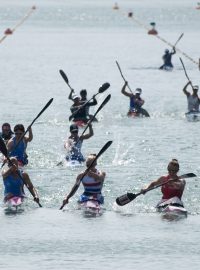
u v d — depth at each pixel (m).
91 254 55.22
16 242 57.72
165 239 58.75
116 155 88.56
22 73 174.50
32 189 68.06
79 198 68.12
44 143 94.94
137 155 88.88
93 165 67.88
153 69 187.50
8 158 68.25
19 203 67.56
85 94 110.31
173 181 66.94
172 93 145.75
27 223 62.59
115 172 80.00
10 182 68.12
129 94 118.88
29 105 127.19
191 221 63.69
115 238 58.88
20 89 147.38
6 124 86.44
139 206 68.25
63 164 83.50
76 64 195.12
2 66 188.62
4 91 144.25
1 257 54.50
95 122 112.44
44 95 139.88
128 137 100.38
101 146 94.06
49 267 52.53
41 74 173.00
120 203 65.94
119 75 173.88
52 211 66.44
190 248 56.62
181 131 105.62
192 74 177.50
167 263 53.44
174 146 94.62
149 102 134.12
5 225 62.00
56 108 124.94
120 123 112.31
